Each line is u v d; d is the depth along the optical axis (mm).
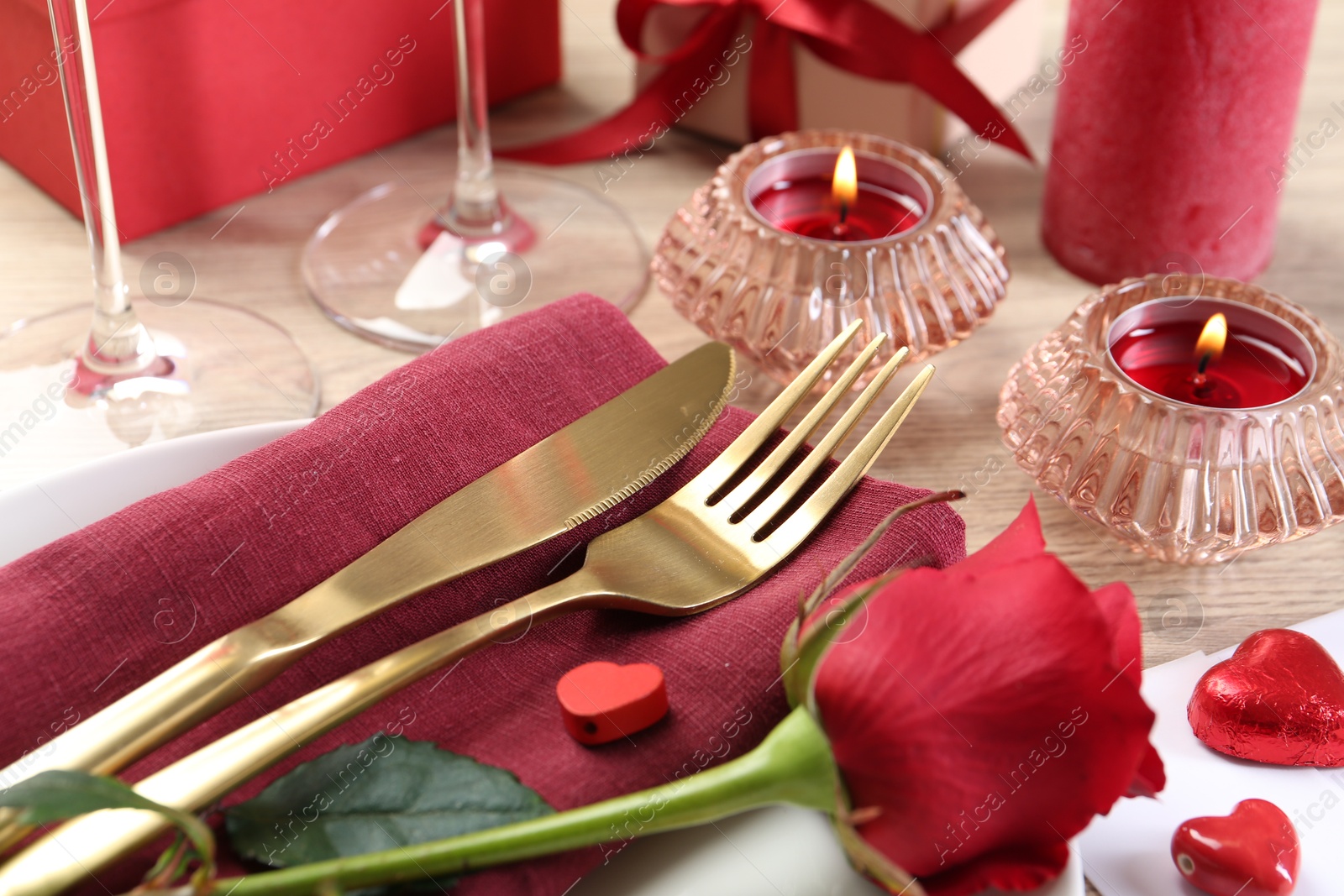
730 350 461
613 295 565
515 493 436
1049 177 573
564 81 665
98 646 411
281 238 589
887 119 605
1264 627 471
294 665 418
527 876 385
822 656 379
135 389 527
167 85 567
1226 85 528
